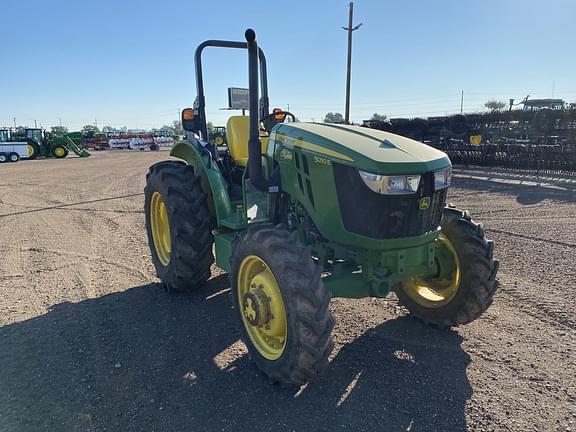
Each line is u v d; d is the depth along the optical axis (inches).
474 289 131.6
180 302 168.9
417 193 110.1
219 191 160.1
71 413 105.0
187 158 193.6
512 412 103.3
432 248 120.3
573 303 159.8
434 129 658.8
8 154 1093.8
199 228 165.0
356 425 100.0
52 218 328.2
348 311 159.3
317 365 105.2
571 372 118.4
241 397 110.6
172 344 137.1
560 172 503.8
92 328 148.1
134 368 124.0
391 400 108.6
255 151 136.4
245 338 124.7
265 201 145.1
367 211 110.0
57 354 131.8
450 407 105.4
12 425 101.1
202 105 181.2
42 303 169.5
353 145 114.8
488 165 567.2
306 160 123.6
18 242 258.5
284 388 114.0
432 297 146.5
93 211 354.6
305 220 131.2
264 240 113.4
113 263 217.6
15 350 134.4
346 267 126.8
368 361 126.4
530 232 257.4
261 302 114.4
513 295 167.5
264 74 189.5
